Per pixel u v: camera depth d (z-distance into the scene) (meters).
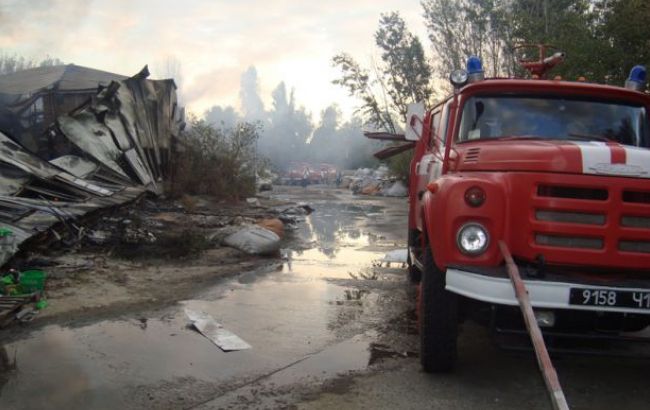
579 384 4.34
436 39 25.20
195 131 17.80
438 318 4.32
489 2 21.61
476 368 4.62
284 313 5.91
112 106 13.65
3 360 4.36
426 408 3.86
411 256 6.90
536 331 3.32
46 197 9.08
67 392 3.88
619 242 3.97
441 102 6.20
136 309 5.77
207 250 8.95
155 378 4.16
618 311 3.75
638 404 4.00
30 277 5.92
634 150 4.14
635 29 11.60
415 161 7.08
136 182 13.15
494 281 3.74
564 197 3.98
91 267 7.19
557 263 3.98
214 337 5.03
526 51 15.76
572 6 16.84
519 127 5.09
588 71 12.36
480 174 4.18
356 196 25.95
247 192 17.84
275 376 4.31
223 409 3.76
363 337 5.29
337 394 4.05
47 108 14.58
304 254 9.62
